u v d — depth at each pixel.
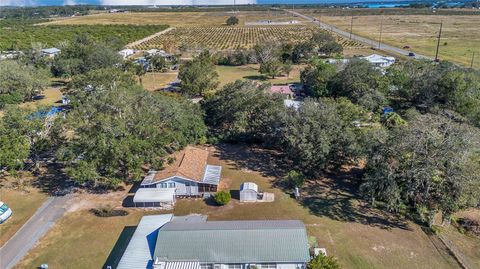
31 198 45.31
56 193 46.47
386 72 86.75
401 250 35.56
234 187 47.78
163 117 55.62
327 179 49.84
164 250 32.16
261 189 47.12
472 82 69.94
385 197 39.88
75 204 44.03
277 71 111.62
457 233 38.19
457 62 113.75
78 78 80.19
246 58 134.50
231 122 63.38
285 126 51.00
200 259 31.69
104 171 47.47
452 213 38.75
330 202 44.19
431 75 73.88
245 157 56.91
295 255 31.61
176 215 41.50
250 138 61.22
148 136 48.84
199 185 45.31
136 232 35.34
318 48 140.75
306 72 94.38
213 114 65.62
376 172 40.34
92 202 44.47
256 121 59.09
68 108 79.56
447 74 70.50
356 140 47.41
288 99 80.31
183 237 32.94
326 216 41.25
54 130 50.75
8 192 46.66
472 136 39.31
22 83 84.44
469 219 40.41
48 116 56.25
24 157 47.06
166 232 33.31
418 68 84.88
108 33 191.25
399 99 80.62
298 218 40.88
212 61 126.88
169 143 53.06
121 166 47.97
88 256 35.03
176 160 50.12
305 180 49.28
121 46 154.88
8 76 82.75
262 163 54.88
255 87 64.31
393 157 40.62
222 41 184.62
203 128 61.78
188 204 44.19
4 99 79.56
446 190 37.38
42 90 94.19
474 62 112.88
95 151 44.69
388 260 34.19
